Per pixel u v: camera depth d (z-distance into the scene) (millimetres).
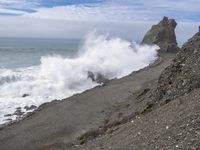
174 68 21391
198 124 11195
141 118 17062
